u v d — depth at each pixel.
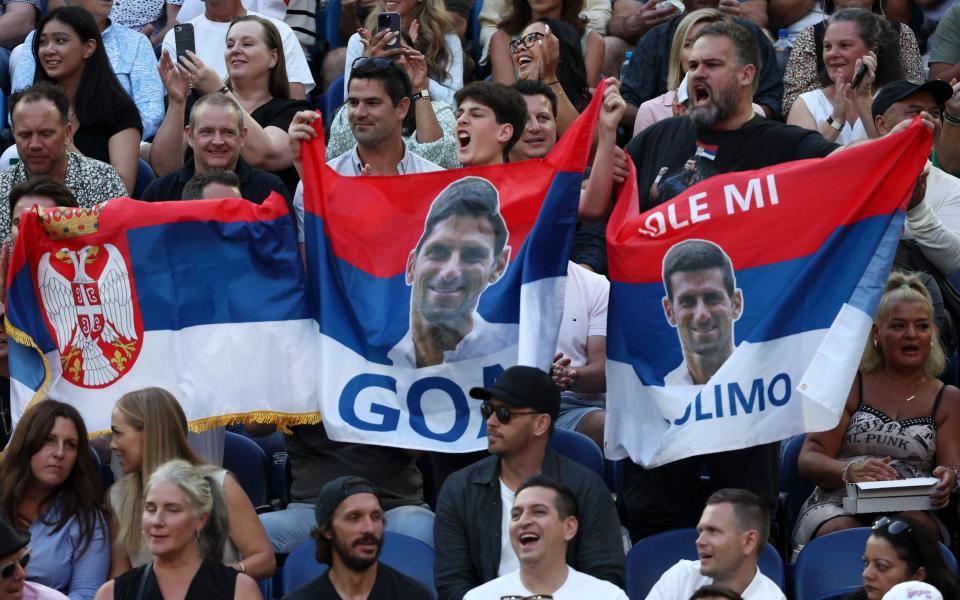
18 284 25.80
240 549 23.80
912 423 26.44
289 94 36.59
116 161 34.47
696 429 24.28
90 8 38.69
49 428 24.27
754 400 24.27
